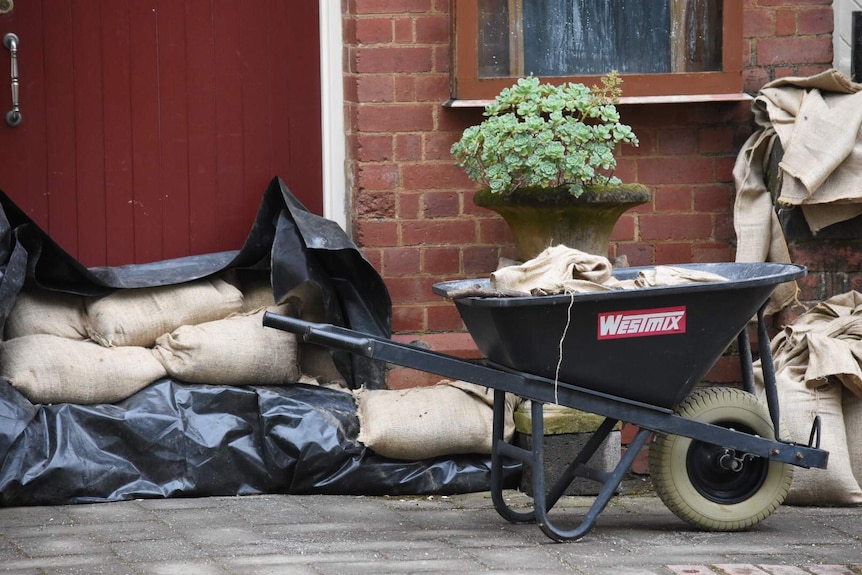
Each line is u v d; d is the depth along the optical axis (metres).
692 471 7.20
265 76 9.28
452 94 8.95
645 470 8.74
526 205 8.12
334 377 8.73
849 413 8.15
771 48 9.09
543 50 8.98
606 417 7.04
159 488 7.86
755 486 7.26
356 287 8.67
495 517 7.54
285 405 8.18
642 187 8.32
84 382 7.88
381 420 8.10
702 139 9.14
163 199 9.23
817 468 7.33
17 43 8.94
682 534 7.16
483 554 6.59
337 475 8.04
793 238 8.64
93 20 9.06
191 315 8.40
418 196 8.99
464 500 8.04
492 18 8.92
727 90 8.96
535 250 8.38
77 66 9.05
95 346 8.12
